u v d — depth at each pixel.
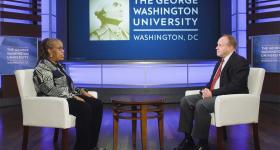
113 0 8.09
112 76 7.69
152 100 3.48
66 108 3.28
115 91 7.64
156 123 5.25
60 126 3.29
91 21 8.15
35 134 4.53
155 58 8.20
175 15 8.20
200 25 8.27
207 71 7.93
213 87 3.78
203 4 8.26
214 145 3.92
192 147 3.71
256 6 7.62
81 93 3.84
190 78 7.80
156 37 8.19
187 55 8.26
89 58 8.20
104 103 7.65
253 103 3.45
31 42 7.46
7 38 7.12
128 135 4.48
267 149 3.67
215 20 8.30
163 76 7.68
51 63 3.54
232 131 4.62
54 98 3.30
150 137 4.35
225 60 3.71
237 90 3.48
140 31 8.16
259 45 7.37
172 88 7.68
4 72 7.13
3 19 7.12
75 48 8.23
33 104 3.37
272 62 7.19
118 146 3.93
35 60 7.52
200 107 3.41
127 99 3.56
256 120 3.50
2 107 7.16
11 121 5.55
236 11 8.03
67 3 8.21
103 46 8.19
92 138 3.71
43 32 7.98
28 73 3.55
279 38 7.06
